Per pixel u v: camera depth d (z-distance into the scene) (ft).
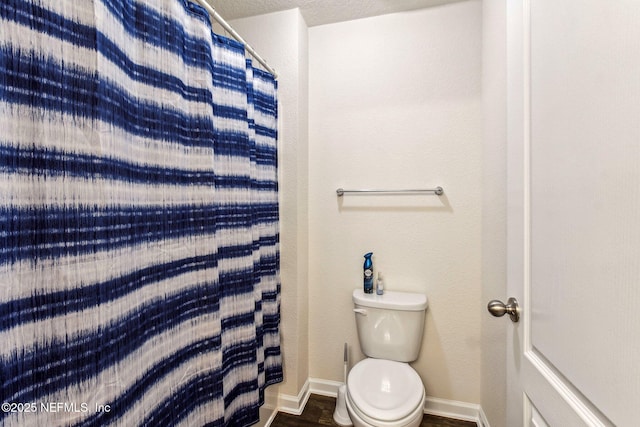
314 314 5.59
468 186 4.86
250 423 3.89
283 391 5.20
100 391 1.93
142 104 2.37
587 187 1.42
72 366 1.79
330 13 5.17
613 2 1.25
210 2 4.88
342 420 4.81
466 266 4.89
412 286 5.14
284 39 5.09
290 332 5.17
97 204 1.93
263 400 4.37
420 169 5.07
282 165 5.19
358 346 5.40
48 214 1.70
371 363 4.60
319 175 5.54
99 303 1.94
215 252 3.12
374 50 5.26
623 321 1.19
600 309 1.33
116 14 2.07
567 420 1.56
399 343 4.74
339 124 5.44
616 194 1.23
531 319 2.06
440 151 4.98
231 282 3.67
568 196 1.59
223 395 3.34
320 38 5.50
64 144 1.77
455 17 4.90
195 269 2.95
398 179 5.17
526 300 2.10
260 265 4.56
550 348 1.78
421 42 5.05
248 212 3.89
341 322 5.47
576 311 1.52
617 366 1.22
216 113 3.46
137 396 2.24
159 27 2.51
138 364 2.27
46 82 1.69
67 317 1.77
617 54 1.22
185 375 2.81
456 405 4.93
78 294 1.83
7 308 1.53
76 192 1.82
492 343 4.14
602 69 1.31
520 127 2.16
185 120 2.84
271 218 4.72
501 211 3.77
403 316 4.71
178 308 2.73
